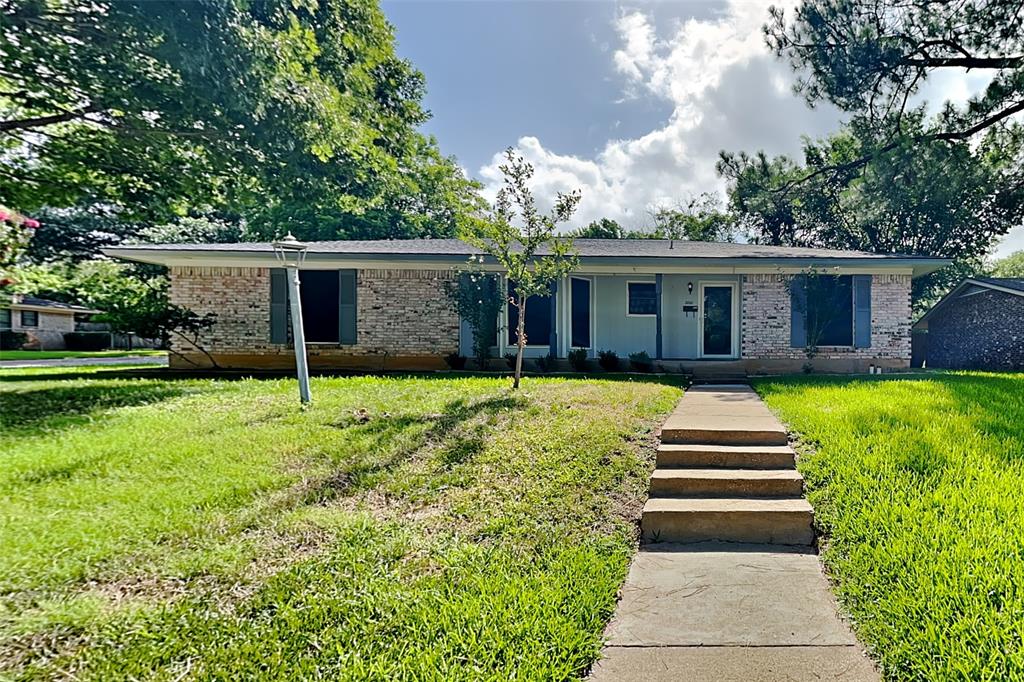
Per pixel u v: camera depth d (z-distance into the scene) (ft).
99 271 68.08
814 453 14.99
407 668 7.01
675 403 22.13
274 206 68.23
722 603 9.06
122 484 13.38
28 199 34.58
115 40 24.71
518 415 19.16
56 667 7.18
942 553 9.47
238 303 39.70
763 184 67.82
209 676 6.98
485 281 39.65
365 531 11.08
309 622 8.05
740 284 40.47
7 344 93.15
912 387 25.23
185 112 28.30
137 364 54.70
